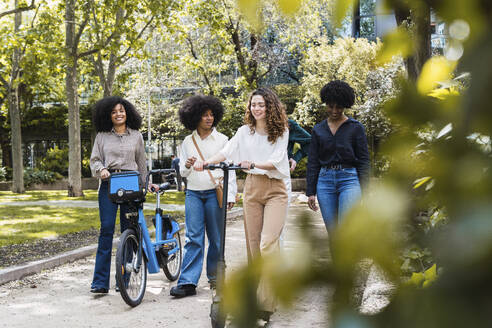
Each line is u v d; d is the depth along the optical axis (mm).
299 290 349
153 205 15453
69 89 19156
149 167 25938
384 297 334
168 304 4809
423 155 343
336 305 342
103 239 5230
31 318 4465
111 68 19484
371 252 340
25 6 18625
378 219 341
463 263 288
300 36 20125
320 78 20781
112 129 5359
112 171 5262
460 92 328
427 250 335
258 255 377
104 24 17969
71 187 19562
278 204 3916
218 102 5160
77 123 19422
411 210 342
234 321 368
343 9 381
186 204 5180
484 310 280
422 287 325
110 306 4793
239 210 12953
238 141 4055
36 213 13234
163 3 16750
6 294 5324
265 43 20688
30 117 31750
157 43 23000
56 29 18875
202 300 4906
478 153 320
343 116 4180
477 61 307
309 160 4270
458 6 318
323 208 4078
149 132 25688
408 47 368
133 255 4906
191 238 5113
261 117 3973
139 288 4922
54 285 5684
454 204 313
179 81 24766
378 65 391
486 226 290
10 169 30656
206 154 5094
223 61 23625
